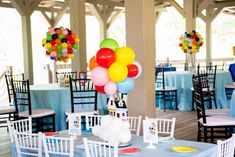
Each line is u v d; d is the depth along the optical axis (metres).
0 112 5.65
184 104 7.91
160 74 8.39
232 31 16.59
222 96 7.74
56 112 5.36
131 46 4.37
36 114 4.98
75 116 3.01
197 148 2.39
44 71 11.43
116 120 2.32
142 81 4.32
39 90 5.37
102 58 2.48
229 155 2.26
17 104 5.44
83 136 2.94
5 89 9.41
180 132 5.59
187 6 9.68
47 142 2.62
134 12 4.32
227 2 10.77
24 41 8.80
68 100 5.34
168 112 7.69
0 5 9.10
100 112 5.44
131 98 4.43
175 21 17.75
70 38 5.78
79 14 7.54
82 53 7.61
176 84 8.02
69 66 12.08
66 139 2.35
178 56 16.95
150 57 4.40
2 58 14.04
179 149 2.34
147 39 4.34
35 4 8.95
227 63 12.49
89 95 5.36
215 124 4.00
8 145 5.06
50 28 5.77
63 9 10.54
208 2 9.79
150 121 2.46
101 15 10.65
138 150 2.35
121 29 16.53
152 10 4.43
